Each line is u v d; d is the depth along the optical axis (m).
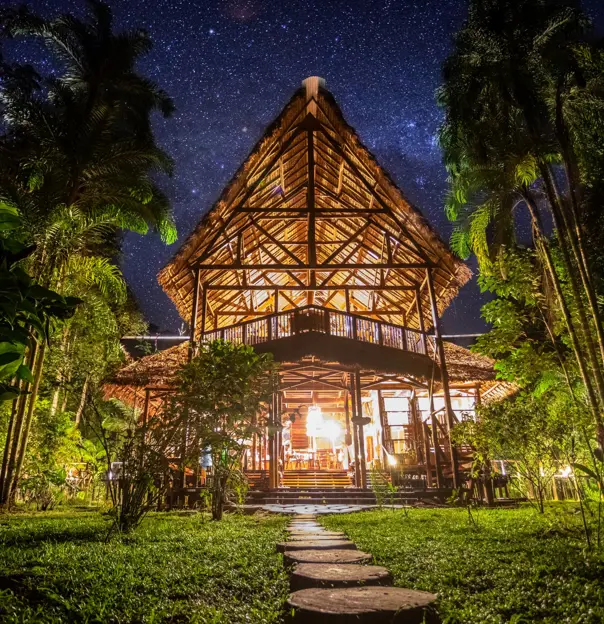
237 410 7.60
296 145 19.62
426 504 13.57
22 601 3.51
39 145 12.95
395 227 19.25
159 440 7.31
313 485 18.47
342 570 4.07
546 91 10.88
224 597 3.82
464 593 3.76
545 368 10.43
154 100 14.98
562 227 10.08
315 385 22.09
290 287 17.98
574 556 4.86
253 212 17.97
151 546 5.53
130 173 14.19
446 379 16.12
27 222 11.36
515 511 10.08
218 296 22.81
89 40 14.29
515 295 10.66
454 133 12.18
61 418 15.07
